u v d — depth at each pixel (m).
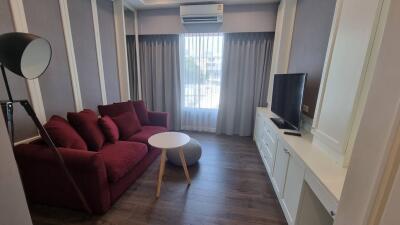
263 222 1.71
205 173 2.51
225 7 3.48
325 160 1.37
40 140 1.79
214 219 1.73
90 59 2.62
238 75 3.85
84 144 1.92
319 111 1.58
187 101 4.22
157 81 4.12
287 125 2.30
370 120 0.43
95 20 2.66
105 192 1.69
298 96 2.01
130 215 1.74
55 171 1.62
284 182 1.81
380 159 0.39
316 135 1.60
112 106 2.76
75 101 2.36
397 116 0.36
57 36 2.09
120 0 3.09
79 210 1.75
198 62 3.98
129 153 2.07
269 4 3.35
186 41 3.92
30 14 1.79
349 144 1.21
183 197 2.02
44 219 1.66
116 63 3.25
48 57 1.27
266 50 3.63
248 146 3.48
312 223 1.47
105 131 2.27
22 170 1.67
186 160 2.56
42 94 1.94
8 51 1.09
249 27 3.49
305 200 1.43
